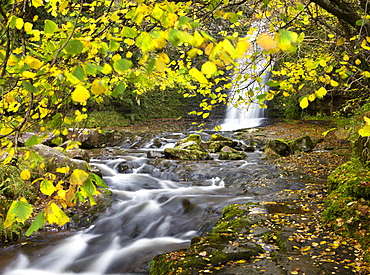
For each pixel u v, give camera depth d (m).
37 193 6.23
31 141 1.43
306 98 1.82
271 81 1.92
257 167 8.79
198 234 5.16
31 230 1.15
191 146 11.14
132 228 5.61
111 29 2.04
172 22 1.28
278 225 4.48
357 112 6.89
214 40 1.04
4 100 1.63
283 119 19.28
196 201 6.31
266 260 3.53
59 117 1.73
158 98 21.83
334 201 4.86
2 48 1.61
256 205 5.47
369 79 3.07
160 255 3.87
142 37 1.17
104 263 4.57
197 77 1.04
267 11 3.46
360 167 5.65
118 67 1.13
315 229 4.28
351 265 3.32
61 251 4.89
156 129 18.03
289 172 7.97
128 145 14.00
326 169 8.12
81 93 1.08
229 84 3.56
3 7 1.75
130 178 8.59
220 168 8.91
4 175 5.51
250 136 14.95
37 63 1.23
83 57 1.66
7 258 4.65
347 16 2.78
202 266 3.44
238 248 3.79
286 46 0.99
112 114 19.56
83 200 1.36
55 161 6.81
